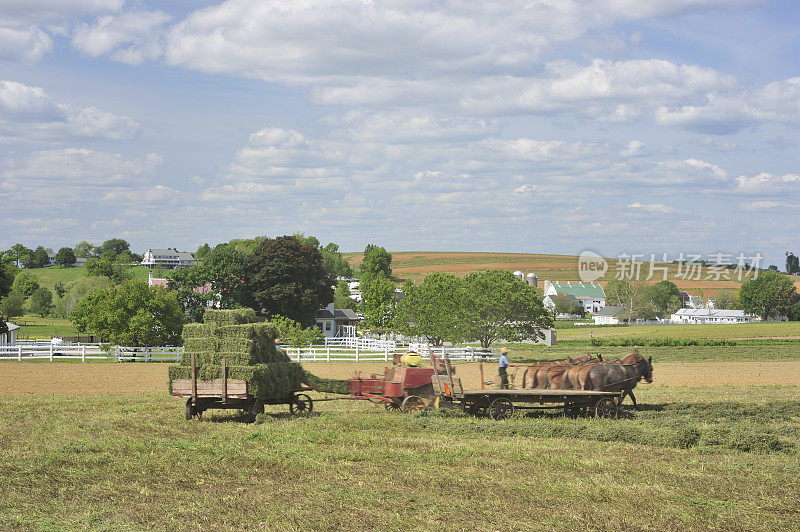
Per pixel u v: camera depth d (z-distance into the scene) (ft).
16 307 383.04
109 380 105.70
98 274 563.07
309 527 30.17
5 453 45.03
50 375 114.52
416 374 64.64
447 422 57.00
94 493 35.68
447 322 175.94
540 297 176.45
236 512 32.22
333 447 47.29
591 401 62.80
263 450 46.01
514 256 620.49
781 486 37.24
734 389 91.86
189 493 35.58
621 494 35.22
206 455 44.50
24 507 33.14
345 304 370.12
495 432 53.26
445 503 33.73
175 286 243.19
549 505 33.58
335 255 636.89
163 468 41.01
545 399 62.64
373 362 147.84
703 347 196.44
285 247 255.09
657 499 34.47
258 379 58.44
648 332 272.51
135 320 164.25
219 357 59.00
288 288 246.88
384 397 65.41
